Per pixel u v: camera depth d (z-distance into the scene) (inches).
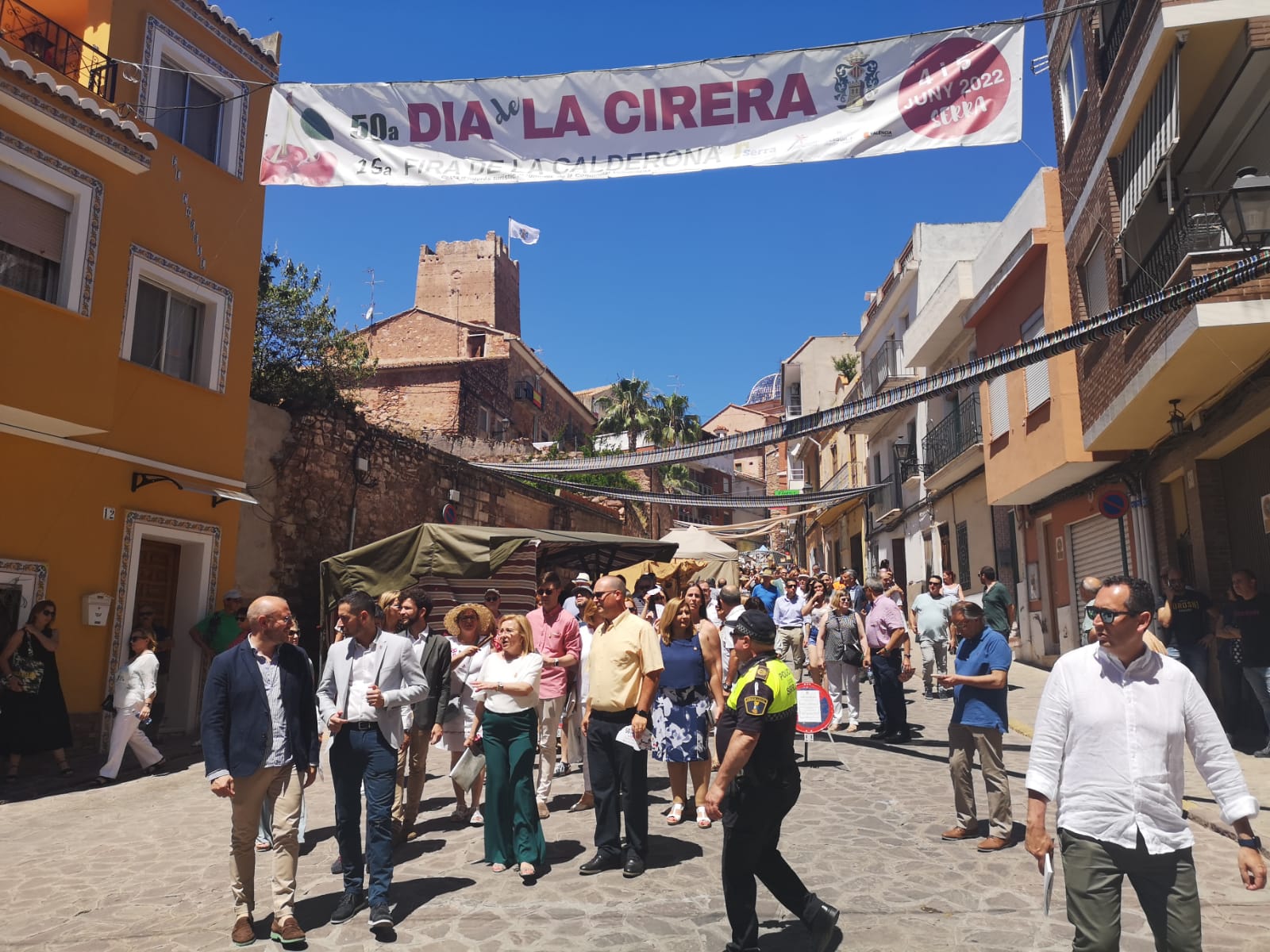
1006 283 601.6
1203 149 387.9
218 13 498.3
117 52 435.8
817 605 447.5
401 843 251.8
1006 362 316.2
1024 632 674.2
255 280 518.9
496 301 1772.9
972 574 788.0
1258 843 117.5
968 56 231.1
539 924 185.5
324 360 673.6
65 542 396.8
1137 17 362.9
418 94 258.5
